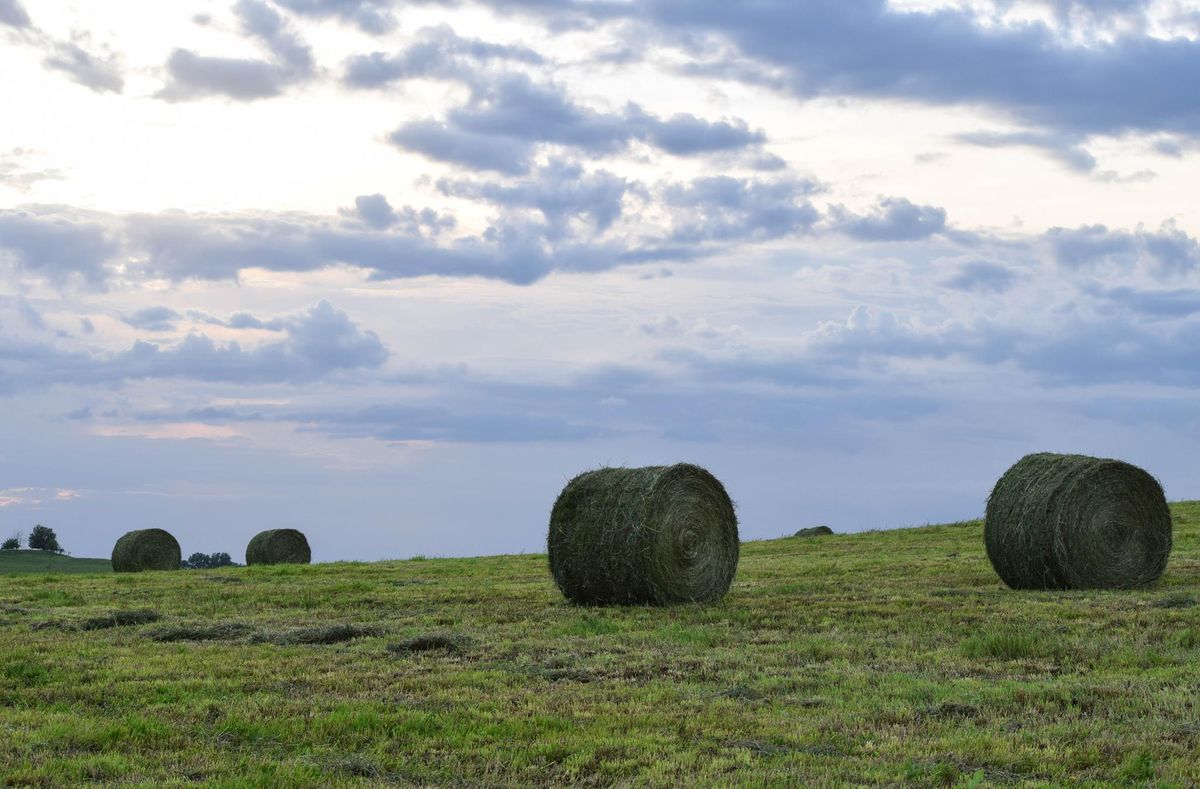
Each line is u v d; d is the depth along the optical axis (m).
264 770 8.84
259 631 16.36
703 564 20.22
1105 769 8.88
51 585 25.98
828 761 9.11
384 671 13.01
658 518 19.61
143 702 11.34
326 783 8.53
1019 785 8.45
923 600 19.52
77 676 12.58
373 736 9.91
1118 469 22.20
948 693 11.52
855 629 16.31
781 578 25.11
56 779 8.55
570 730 10.07
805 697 11.50
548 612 19.05
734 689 11.80
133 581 26.95
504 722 10.33
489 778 8.72
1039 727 10.18
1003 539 22.59
